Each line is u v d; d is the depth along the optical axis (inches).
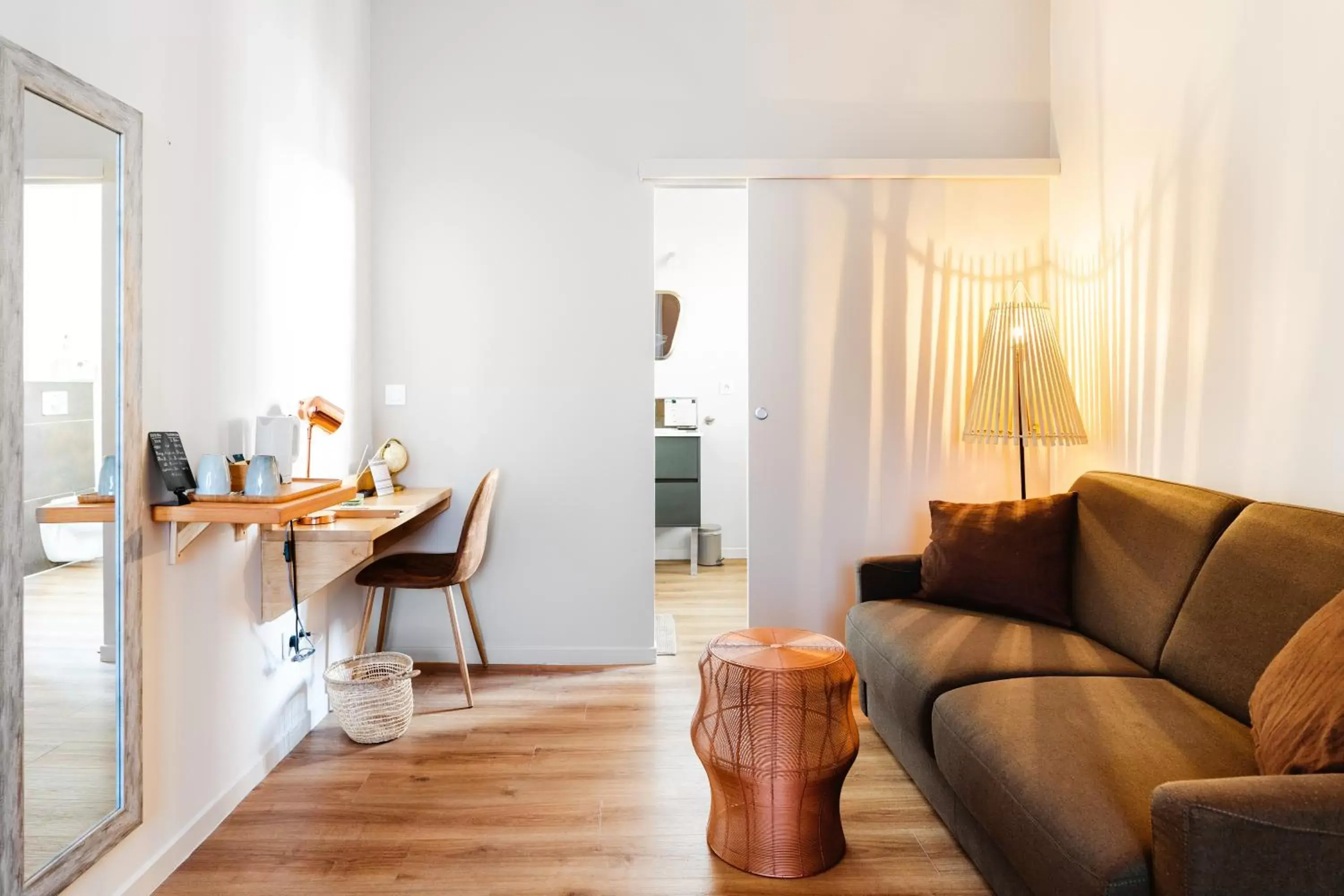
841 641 141.9
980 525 111.2
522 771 103.3
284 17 108.4
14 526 60.7
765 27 143.6
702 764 86.2
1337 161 80.4
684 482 217.5
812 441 141.3
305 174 115.3
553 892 77.9
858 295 141.1
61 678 65.9
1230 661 76.2
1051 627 103.3
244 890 78.2
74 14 68.3
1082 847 55.7
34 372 62.8
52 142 64.5
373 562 137.5
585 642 145.3
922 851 85.0
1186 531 89.0
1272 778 49.8
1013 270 142.3
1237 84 94.5
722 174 139.3
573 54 142.9
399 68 142.4
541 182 143.1
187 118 85.5
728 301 237.3
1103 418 124.6
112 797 72.1
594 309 143.8
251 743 98.9
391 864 82.5
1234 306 95.2
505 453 144.3
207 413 89.7
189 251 86.0
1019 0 143.5
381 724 110.8
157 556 80.0
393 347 143.4
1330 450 81.7
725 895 77.4
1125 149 118.6
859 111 143.5
